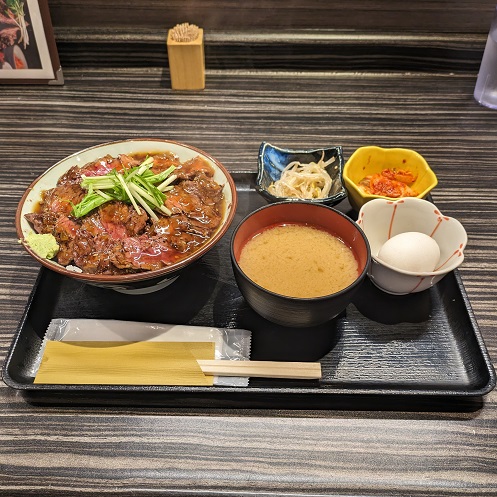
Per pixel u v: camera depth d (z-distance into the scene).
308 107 0.72
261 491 0.36
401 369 0.43
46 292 0.48
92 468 0.37
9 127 0.69
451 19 0.74
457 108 0.72
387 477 0.37
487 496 0.36
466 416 0.40
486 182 0.61
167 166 0.52
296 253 0.46
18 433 0.39
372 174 0.58
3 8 0.69
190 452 0.38
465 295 0.46
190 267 0.49
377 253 0.49
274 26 0.75
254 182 0.59
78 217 0.46
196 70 0.73
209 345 0.43
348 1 0.72
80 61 0.77
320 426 0.40
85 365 0.42
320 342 0.45
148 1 0.72
